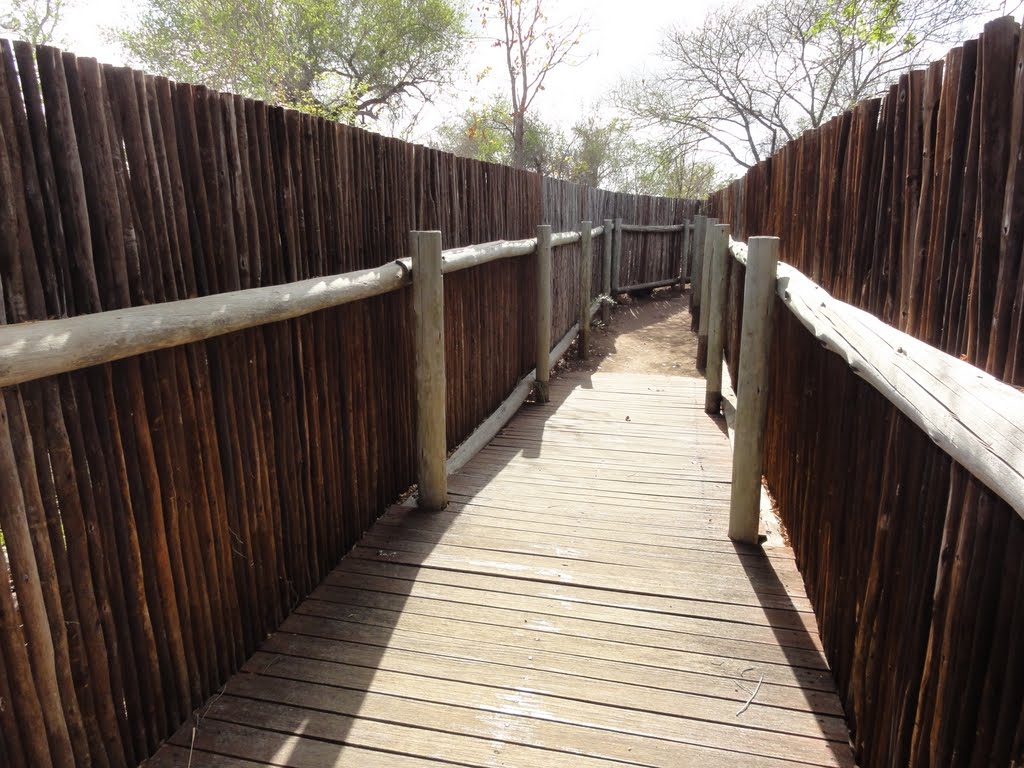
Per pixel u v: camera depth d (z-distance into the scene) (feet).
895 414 5.30
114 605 5.63
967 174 4.37
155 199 5.80
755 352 9.62
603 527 10.84
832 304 6.81
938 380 4.02
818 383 8.23
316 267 8.48
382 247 10.38
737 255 15.75
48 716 4.98
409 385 11.87
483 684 7.19
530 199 19.36
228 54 32.42
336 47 43.73
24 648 4.76
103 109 5.22
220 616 7.06
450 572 9.47
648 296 39.73
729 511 11.47
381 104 49.19
